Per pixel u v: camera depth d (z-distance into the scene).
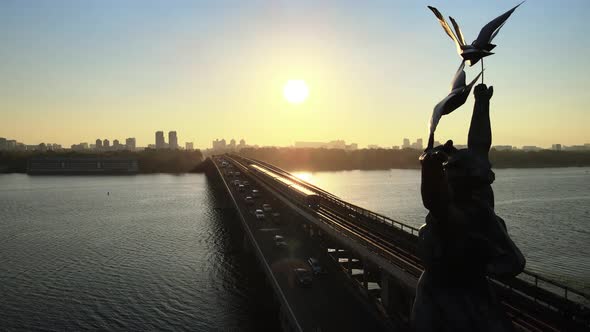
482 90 9.84
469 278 9.49
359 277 45.97
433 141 9.24
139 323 46.69
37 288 56.66
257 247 57.91
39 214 111.75
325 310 36.41
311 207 66.81
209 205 126.38
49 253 73.12
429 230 9.54
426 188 8.65
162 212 114.19
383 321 34.00
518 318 25.05
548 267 60.22
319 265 46.94
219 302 51.78
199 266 65.62
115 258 70.00
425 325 9.59
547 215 96.50
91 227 94.44
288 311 36.59
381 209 111.06
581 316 23.98
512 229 83.06
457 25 10.23
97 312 49.41
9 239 83.50
